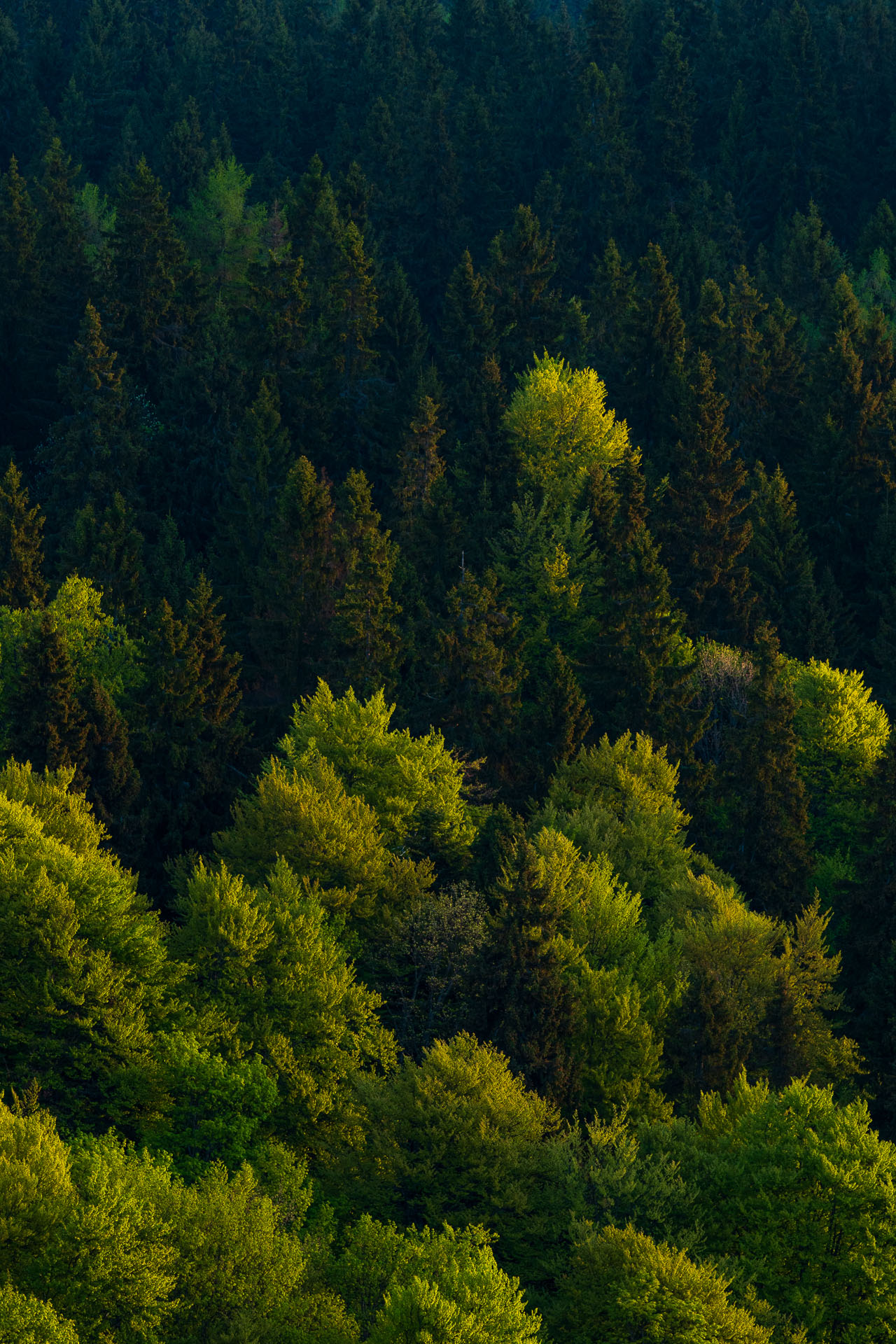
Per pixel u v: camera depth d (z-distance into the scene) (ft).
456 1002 178.29
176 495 340.59
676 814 222.69
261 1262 108.68
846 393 368.48
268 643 282.77
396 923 180.55
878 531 345.10
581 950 178.09
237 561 311.27
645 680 266.36
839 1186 126.82
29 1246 103.91
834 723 266.98
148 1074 139.13
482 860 208.74
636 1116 161.38
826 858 253.24
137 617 282.56
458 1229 129.39
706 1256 127.95
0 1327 90.63
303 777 207.62
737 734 249.75
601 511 316.40
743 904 206.18
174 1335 105.29
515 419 343.67
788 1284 126.00
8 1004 141.79
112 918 152.05
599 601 298.15
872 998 208.44
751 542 333.83
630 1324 115.24
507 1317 101.86
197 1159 132.87
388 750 215.51
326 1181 142.72
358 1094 146.10
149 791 236.84
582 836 213.05
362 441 367.45
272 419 336.49
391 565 272.51
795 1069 182.80
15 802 170.50
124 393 336.90
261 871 193.26
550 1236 130.41
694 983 180.75
